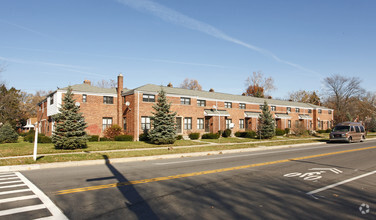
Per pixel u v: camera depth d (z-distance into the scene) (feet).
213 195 22.12
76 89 101.09
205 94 125.29
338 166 37.78
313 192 23.11
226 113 122.72
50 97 108.78
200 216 16.96
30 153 53.06
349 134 86.63
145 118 99.40
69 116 65.26
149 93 100.83
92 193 22.91
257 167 37.17
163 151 58.44
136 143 81.30
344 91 202.49
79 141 64.64
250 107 141.28
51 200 20.68
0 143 80.79
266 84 225.35
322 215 17.15
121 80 110.01
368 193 22.79
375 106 213.66
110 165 40.83
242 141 93.30
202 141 91.76
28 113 187.83
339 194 22.47
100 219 16.42
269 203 19.83
